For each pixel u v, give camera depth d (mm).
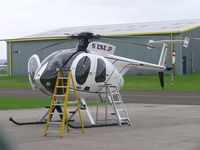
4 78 59125
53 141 10875
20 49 60750
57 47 56844
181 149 9711
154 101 26297
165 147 9977
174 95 31266
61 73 13211
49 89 13875
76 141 10875
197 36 53281
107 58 15242
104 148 9867
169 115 17906
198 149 9719
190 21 57125
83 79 13867
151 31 51188
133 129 13273
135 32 52062
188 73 51625
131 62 15906
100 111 19984
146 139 11195
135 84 44781
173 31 48719
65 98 12359
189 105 23203
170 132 12547
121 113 18953
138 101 26406
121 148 9859
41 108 21547
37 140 11047
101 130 13039
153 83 44719
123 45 52562
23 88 43656
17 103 24797
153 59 50750
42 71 13812
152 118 16719
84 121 15852
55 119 16219
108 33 54875
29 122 14836
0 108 21531
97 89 14492
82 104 14227
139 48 51688
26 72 60312
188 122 15258
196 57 53531
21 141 10875
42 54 58438
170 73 49250
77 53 14109
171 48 48594
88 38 14641
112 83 14945
